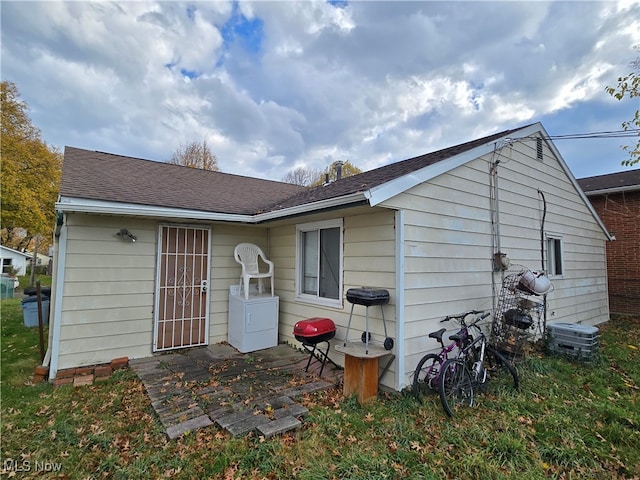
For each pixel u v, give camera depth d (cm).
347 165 2425
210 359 497
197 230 574
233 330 567
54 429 291
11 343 588
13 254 2442
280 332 602
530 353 532
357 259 438
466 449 262
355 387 354
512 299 502
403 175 385
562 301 696
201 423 297
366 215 426
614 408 327
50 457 254
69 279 458
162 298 534
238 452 255
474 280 483
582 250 788
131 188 532
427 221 417
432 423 302
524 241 595
